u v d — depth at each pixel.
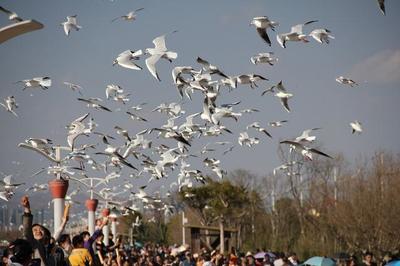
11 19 12.55
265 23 16.50
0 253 16.81
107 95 20.36
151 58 15.56
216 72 17.83
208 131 20.56
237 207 67.19
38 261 12.71
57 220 20.77
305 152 17.12
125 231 68.81
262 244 71.38
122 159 19.41
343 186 57.75
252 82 18.17
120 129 20.02
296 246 65.62
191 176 22.23
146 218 69.75
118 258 22.75
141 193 22.86
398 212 49.03
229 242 61.66
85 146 20.75
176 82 17.59
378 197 50.56
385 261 35.09
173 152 21.02
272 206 73.31
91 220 30.31
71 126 19.44
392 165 53.28
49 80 18.33
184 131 20.39
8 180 18.34
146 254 34.41
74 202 28.05
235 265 28.28
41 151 19.91
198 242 56.25
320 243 60.62
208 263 27.36
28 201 12.61
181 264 32.50
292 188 63.16
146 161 20.77
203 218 65.62
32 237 12.56
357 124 20.52
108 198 27.16
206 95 18.11
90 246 17.05
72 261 14.97
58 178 20.78
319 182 61.31
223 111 18.30
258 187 74.12
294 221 71.25
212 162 21.92
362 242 50.12
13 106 19.91
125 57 16.30
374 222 48.97
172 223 74.25
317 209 61.47
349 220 50.28
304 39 16.73
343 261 34.19
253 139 21.20
